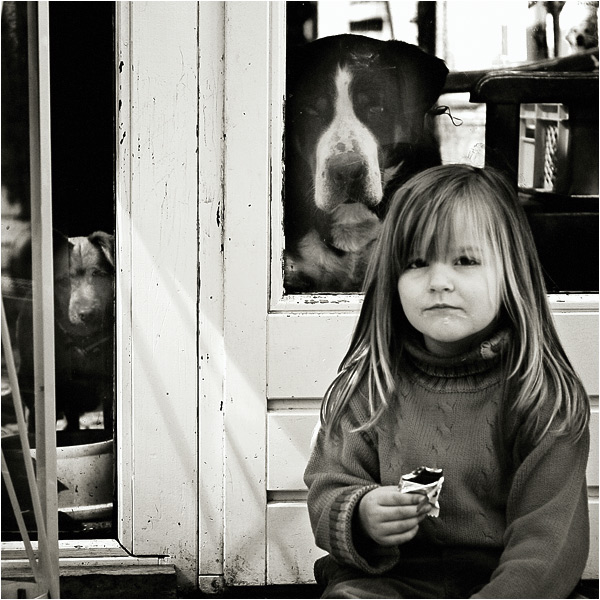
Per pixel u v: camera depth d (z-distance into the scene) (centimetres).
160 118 325
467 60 331
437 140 333
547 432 206
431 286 215
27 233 333
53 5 327
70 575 323
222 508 331
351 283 334
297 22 328
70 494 335
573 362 333
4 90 328
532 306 220
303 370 329
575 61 332
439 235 216
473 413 215
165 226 327
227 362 328
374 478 227
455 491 213
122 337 330
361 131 332
